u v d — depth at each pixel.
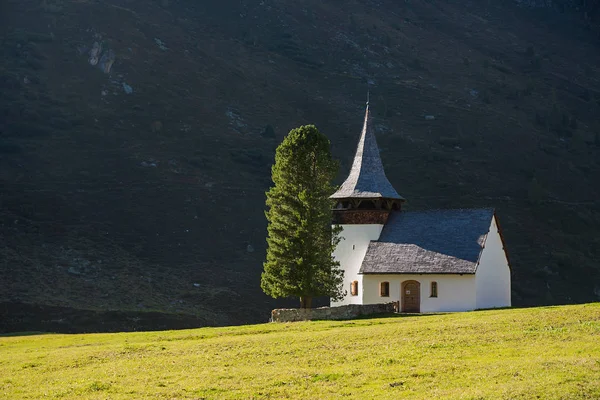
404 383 38.34
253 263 173.50
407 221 90.50
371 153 95.25
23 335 74.06
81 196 184.75
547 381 36.56
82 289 142.25
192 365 45.19
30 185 185.12
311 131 81.50
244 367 43.94
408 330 54.44
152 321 130.12
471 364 41.50
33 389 40.78
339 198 91.94
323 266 81.00
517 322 55.19
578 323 53.50
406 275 84.75
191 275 161.38
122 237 171.12
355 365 43.12
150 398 37.69
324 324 64.44
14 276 141.50
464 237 86.06
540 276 190.62
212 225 185.88
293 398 36.59
